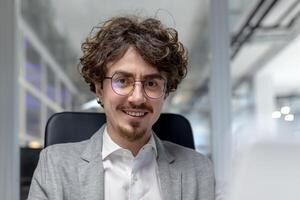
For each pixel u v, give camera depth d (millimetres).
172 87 1051
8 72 1875
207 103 1956
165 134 1234
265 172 281
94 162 1003
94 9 2055
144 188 1010
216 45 1929
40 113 2064
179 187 1021
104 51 952
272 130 307
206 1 1976
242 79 1987
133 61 932
